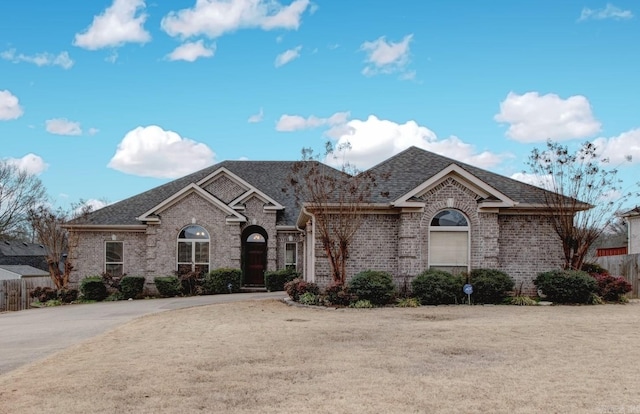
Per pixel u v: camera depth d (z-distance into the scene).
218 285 25.94
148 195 29.97
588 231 19.52
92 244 27.78
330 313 16.28
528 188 20.53
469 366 8.90
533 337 11.50
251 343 11.26
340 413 6.55
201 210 26.95
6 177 52.19
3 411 6.78
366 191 19.72
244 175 31.94
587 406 6.75
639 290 21.86
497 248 19.09
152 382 8.12
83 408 6.87
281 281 26.81
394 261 19.48
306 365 9.09
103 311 19.58
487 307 17.27
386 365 9.02
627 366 8.80
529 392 7.36
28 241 57.50
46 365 9.55
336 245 19.44
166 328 13.82
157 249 26.72
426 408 6.71
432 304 18.08
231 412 6.64
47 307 24.09
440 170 19.12
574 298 18.03
